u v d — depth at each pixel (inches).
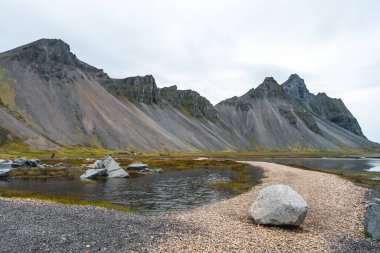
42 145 6624.0
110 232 952.9
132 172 3316.9
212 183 2445.9
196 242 885.2
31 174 2992.1
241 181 2527.1
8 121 6953.7
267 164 4690.0
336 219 1232.2
